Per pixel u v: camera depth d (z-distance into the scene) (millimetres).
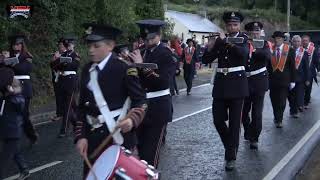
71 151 8859
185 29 48719
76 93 10359
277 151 8789
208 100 16469
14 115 6488
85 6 19094
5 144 6488
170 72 5812
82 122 4414
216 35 7449
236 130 7414
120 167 3918
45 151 8828
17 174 7398
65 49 10883
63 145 9375
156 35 5848
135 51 5504
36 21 15992
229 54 7328
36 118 12703
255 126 8852
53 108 14102
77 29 18484
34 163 7969
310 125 11547
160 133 5797
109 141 4250
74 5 18156
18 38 9219
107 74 4273
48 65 16094
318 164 7973
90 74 4309
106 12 20250
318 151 8898
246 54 7328
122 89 4309
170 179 7043
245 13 66312
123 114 4312
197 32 50094
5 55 9023
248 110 9102
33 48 15641
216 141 9602
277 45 11234
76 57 10492
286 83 11047
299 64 12797
